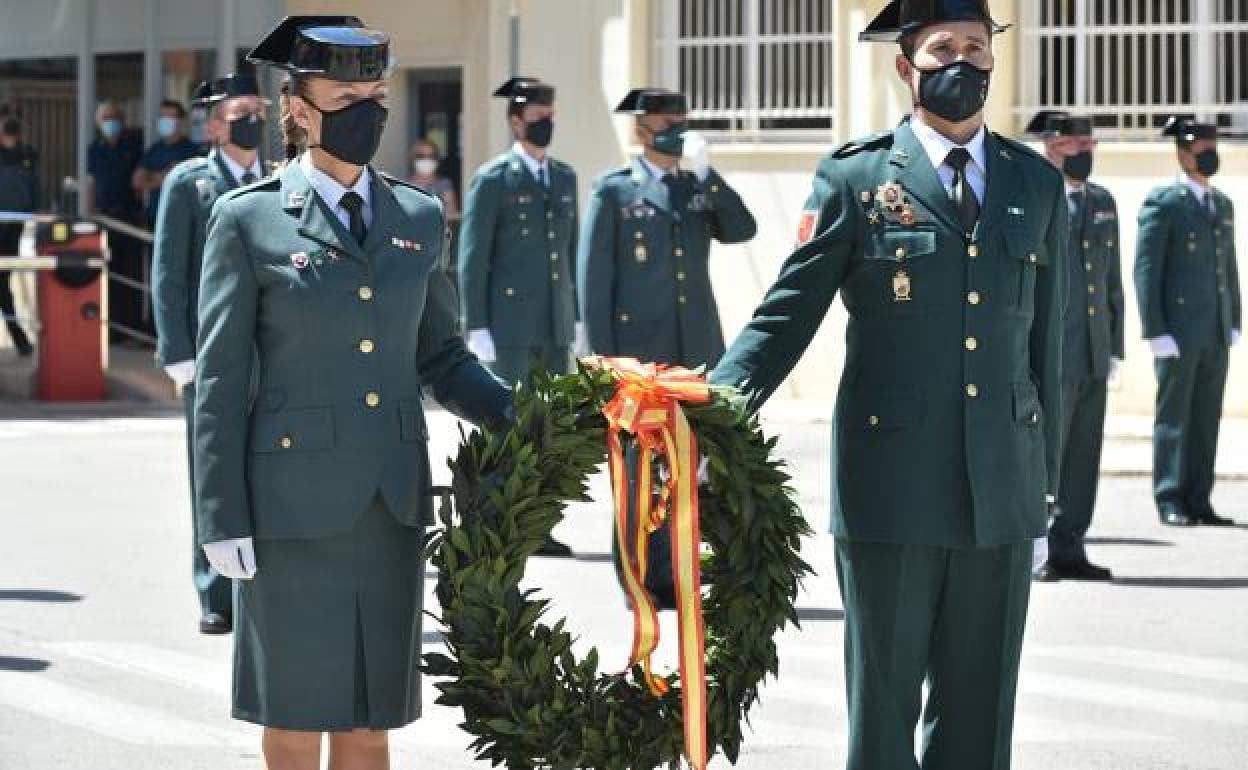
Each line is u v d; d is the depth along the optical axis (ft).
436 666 21.50
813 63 77.36
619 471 22.11
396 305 22.39
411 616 22.61
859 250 23.68
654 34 79.82
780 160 76.69
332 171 22.47
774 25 78.02
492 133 85.40
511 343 47.57
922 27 23.29
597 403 22.30
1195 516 53.11
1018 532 23.44
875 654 23.66
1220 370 52.54
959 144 23.63
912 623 23.59
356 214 22.52
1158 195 51.88
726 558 22.89
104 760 30.04
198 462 22.21
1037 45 73.82
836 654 37.17
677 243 42.70
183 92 93.86
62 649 37.40
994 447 23.32
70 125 99.14
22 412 75.36
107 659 36.65
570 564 46.09
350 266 22.21
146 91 95.30
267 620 22.17
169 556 47.01
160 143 88.94
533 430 21.95
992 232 23.44
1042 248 23.89
